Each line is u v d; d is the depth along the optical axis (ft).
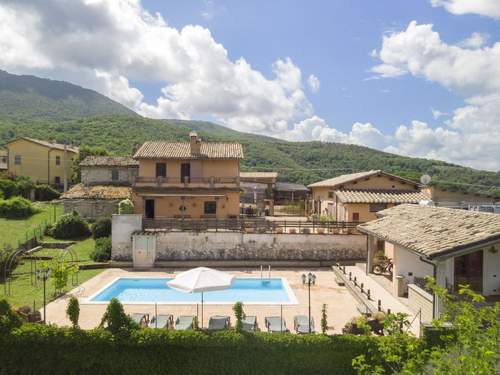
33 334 46.62
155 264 104.27
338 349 45.65
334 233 108.06
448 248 48.65
